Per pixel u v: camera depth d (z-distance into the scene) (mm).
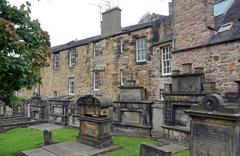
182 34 14141
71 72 24641
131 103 14953
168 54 16156
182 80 12164
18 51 7121
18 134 16641
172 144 11234
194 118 7266
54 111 22812
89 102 12102
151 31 17516
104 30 21453
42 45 8430
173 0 15164
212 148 6730
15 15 7656
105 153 10516
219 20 14148
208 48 12586
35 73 8047
